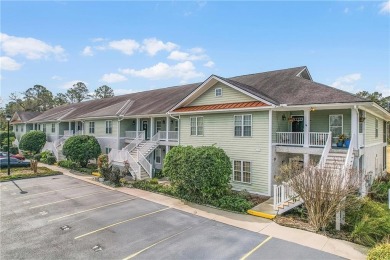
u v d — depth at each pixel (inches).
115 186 726.5
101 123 1133.7
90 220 460.1
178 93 1047.0
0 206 546.0
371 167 713.0
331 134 587.2
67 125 1486.2
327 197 398.0
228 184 601.9
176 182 603.5
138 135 970.1
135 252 339.3
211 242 366.9
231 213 496.4
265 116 610.9
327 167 457.7
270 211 490.3
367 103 497.7
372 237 362.6
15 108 2965.1
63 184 765.3
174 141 859.4
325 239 373.7
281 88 683.4
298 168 488.4
